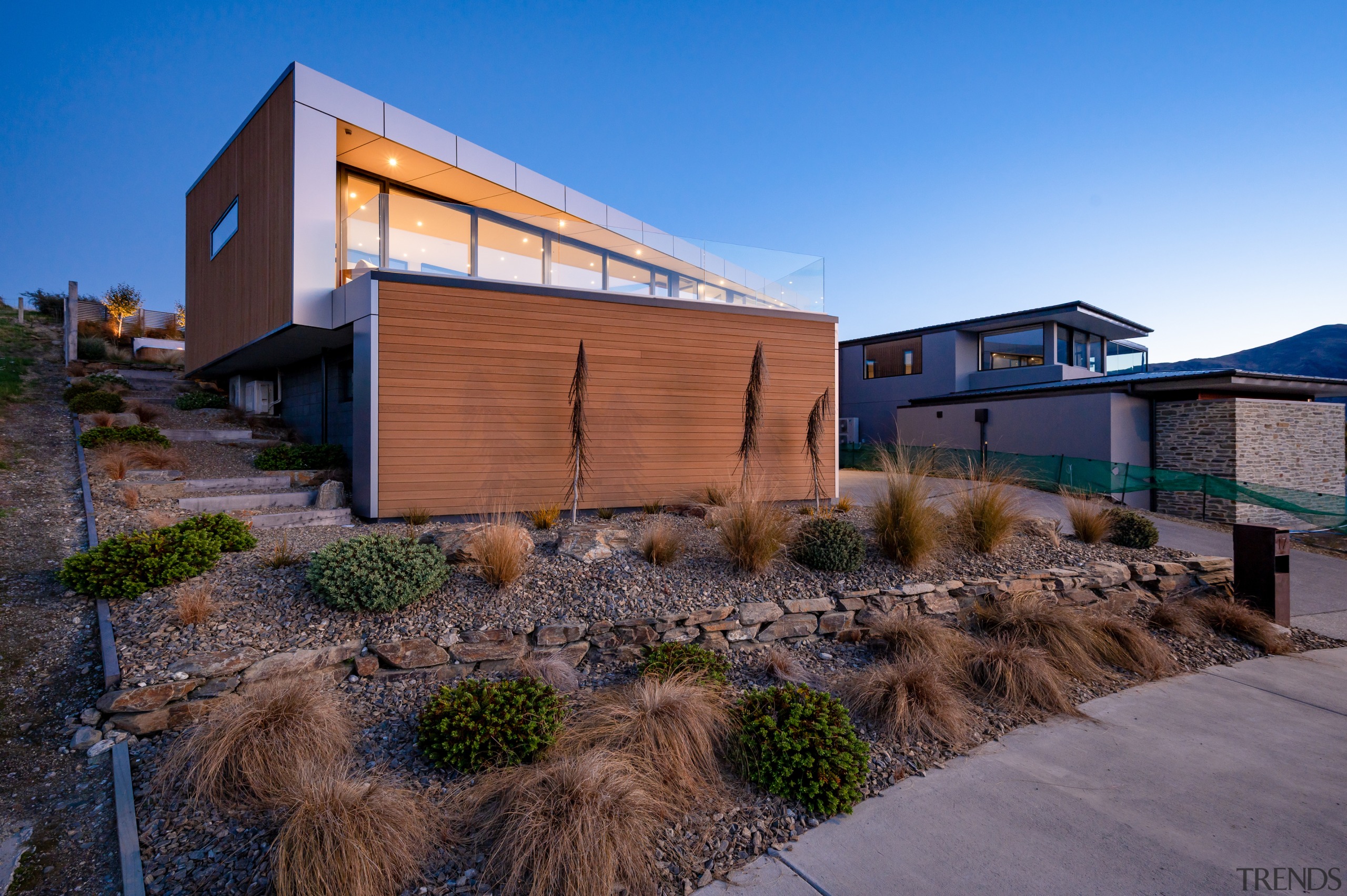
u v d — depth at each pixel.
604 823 2.47
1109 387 13.80
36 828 2.56
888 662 4.59
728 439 9.15
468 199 10.50
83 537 5.67
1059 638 4.88
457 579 4.75
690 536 6.34
